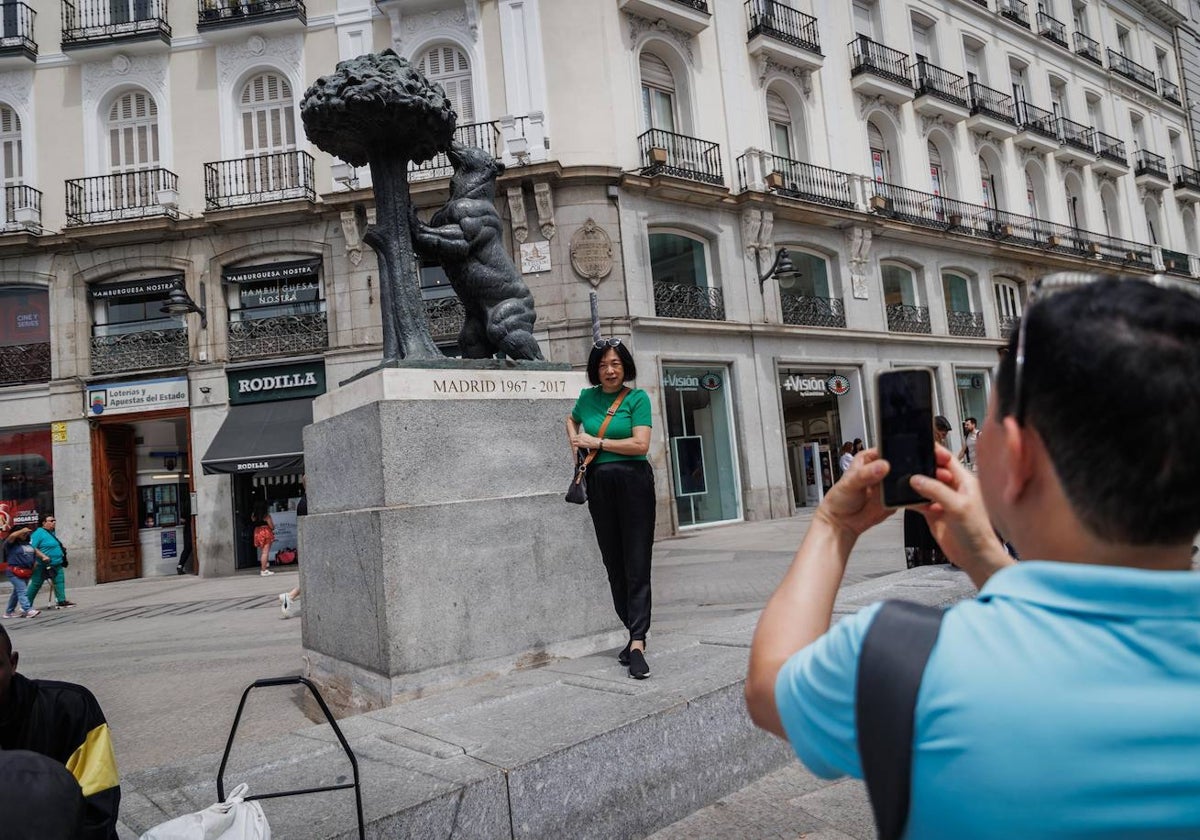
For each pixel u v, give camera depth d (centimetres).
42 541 1216
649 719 273
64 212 1766
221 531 1650
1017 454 81
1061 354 74
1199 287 78
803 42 1945
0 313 1758
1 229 1758
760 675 92
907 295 2178
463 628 372
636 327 1627
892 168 2186
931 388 102
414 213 445
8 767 121
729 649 366
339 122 414
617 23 1716
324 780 234
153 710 459
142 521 1762
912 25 2286
